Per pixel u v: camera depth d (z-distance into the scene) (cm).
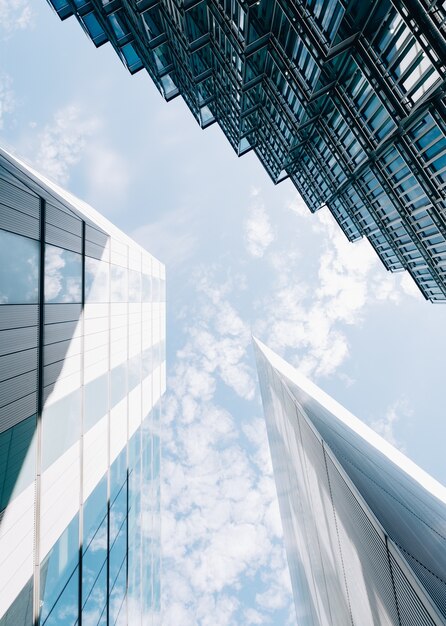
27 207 1059
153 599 2255
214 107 4434
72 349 1273
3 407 837
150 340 2669
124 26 3112
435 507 2072
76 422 1259
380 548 829
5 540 793
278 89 2877
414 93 1875
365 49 1917
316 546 1656
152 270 2939
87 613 1205
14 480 848
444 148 2080
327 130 2980
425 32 1559
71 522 1147
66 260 1291
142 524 2091
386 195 3117
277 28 2197
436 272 3353
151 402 2564
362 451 2183
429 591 617
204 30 2697
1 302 864
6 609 767
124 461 1802
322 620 1675
